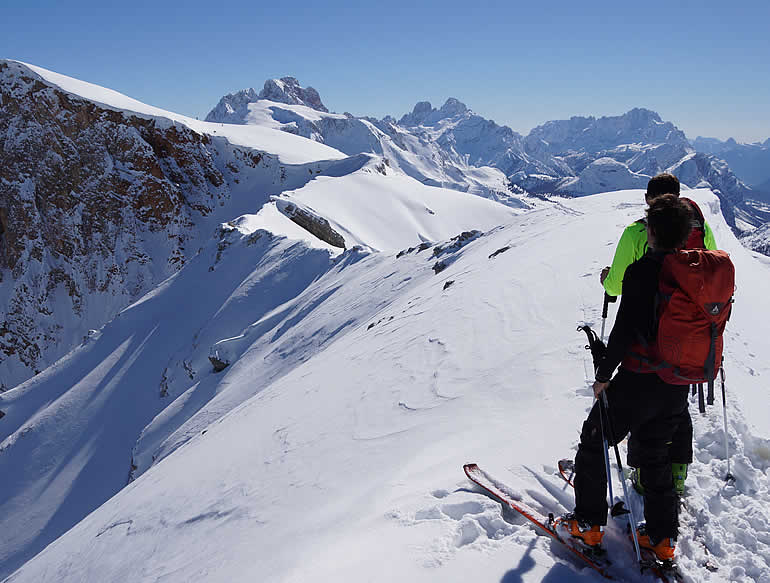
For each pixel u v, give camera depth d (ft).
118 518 35.53
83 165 290.76
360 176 279.69
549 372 19.07
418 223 257.55
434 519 11.27
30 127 287.28
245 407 52.13
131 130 296.92
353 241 205.16
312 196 238.27
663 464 9.48
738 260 37.24
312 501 18.42
